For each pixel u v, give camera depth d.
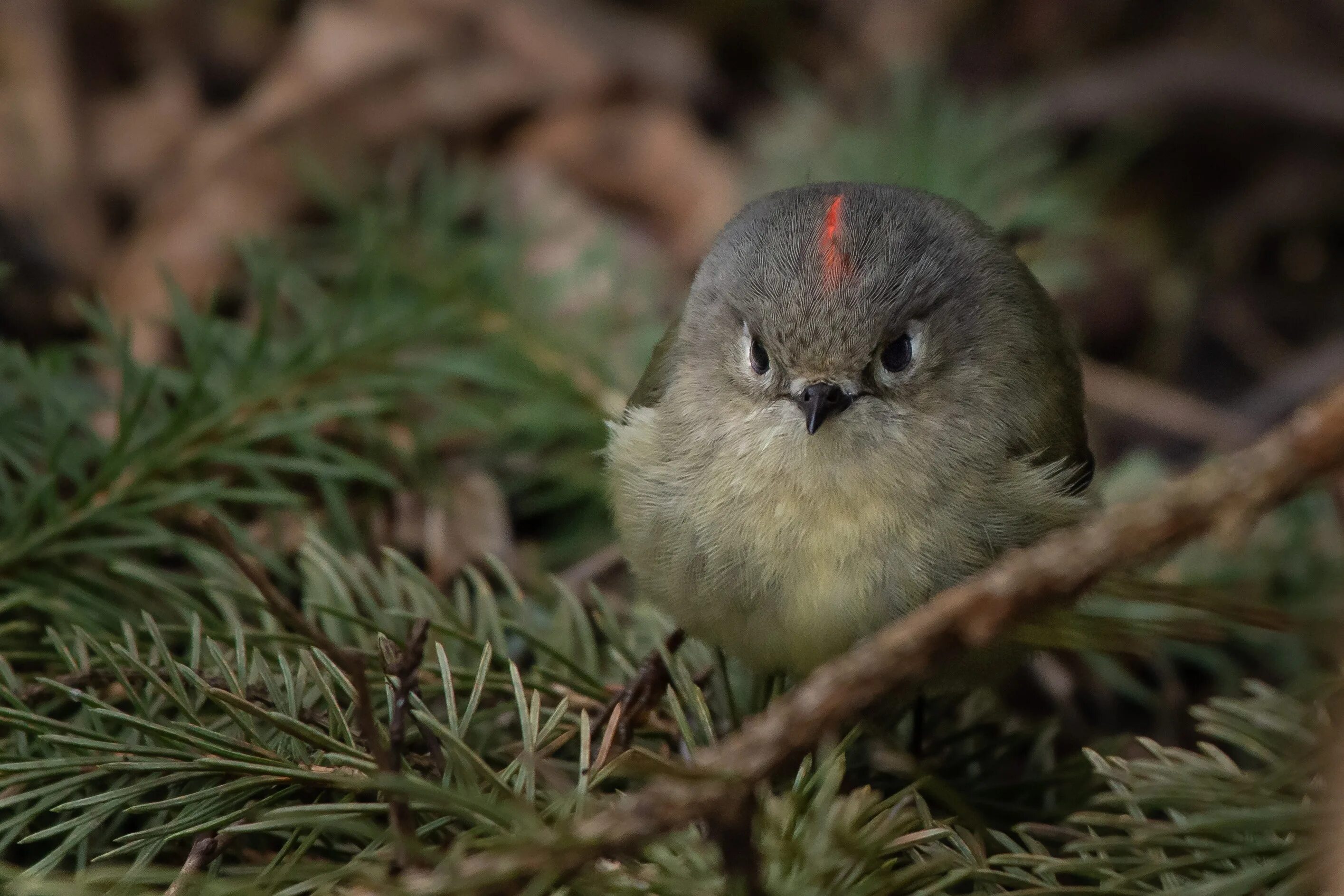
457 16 11.38
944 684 5.71
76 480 6.54
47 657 5.48
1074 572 3.34
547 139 11.16
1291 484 3.20
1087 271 9.66
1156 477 8.39
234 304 10.27
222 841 4.46
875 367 6.05
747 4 12.45
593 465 7.93
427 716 4.11
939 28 12.07
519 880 3.49
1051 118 11.28
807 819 3.80
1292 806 3.91
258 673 5.18
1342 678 3.79
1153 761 5.02
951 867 4.25
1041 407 6.40
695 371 6.35
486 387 8.71
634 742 5.68
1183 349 10.49
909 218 6.50
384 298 8.09
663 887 3.78
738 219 6.73
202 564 6.20
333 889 3.85
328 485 6.83
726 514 5.91
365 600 5.80
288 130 10.85
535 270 10.06
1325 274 10.94
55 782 4.96
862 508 5.84
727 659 6.29
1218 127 11.38
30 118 10.72
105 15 11.45
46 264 10.02
